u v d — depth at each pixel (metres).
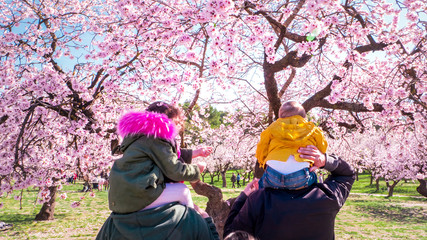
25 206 16.86
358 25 5.50
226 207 5.23
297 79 9.55
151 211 1.22
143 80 6.02
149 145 1.28
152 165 1.28
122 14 4.92
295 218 1.40
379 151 22.80
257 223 1.48
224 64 4.44
